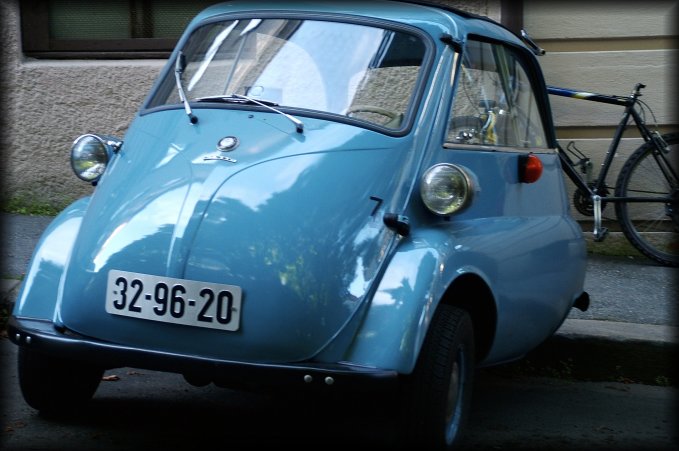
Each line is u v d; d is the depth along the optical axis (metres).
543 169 6.07
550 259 5.74
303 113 4.86
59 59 9.85
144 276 4.36
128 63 9.70
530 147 6.02
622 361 6.81
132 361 4.35
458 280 4.72
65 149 9.78
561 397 6.38
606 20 9.22
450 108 5.04
